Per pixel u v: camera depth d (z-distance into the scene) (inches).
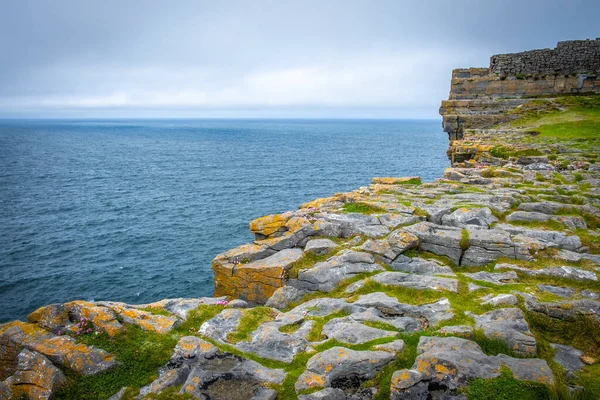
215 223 2335.1
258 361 358.6
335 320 420.8
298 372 335.6
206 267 1732.3
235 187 3390.7
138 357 368.5
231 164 5009.8
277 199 2918.3
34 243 2020.2
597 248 544.1
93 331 392.5
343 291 503.2
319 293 522.0
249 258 617.9
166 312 441.4
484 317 395.2
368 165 4685.0
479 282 475.8
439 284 469.4
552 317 396.5
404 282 480.7
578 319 385.7
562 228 601.3
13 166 4790.8
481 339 349.7
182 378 345.4
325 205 770.8
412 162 4950.8
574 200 704.4
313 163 4965.6
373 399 304.7
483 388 295.0
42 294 1513.3
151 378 350.3
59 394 339.9
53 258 1831.9
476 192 780.0
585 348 366.6
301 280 544.4
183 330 412.5
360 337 371.9
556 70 1674.5
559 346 370.0
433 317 409.4
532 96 1695.4
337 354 336.5
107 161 5492.1
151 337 391.5
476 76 1780.3
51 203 2874.0
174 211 2613.2
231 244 1999.3
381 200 748.6
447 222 639.8
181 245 1985.7
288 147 7682.1
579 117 1445.6
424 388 299.3
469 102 1688.0
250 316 438.9
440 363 315.0
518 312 389.1
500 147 1152.8
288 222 665.6
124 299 1477.6
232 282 602.2
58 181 3791.8
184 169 4598.9
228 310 447.5
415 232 589.9
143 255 1862.7
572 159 999.6
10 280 1611.7
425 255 566.3
